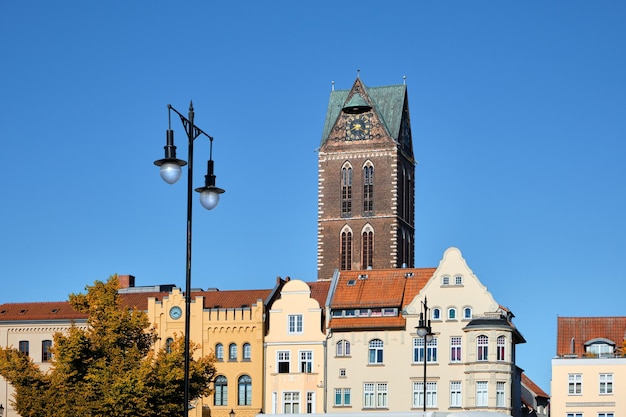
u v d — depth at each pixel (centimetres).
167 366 10988
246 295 15738
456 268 14700
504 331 14462
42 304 16162
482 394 14375
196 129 6450
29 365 11094
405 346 14650
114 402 10512
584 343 15650
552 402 15025
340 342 14862
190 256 6394
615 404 14850
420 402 14512
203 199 6444
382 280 15400
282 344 14975
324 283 15812
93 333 11175
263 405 14900
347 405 14688
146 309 15838
